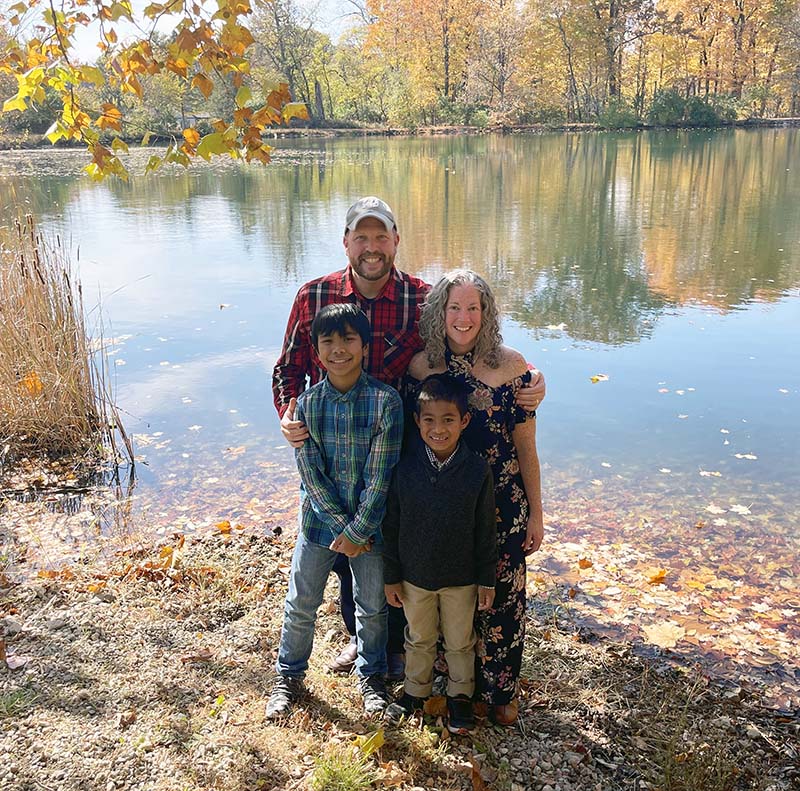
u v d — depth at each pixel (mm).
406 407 2836
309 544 2852
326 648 3342
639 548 4379
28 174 25016
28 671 2996
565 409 6238
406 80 54656
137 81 3107
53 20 3162
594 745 2809
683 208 16500
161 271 10703
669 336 8086
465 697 2834
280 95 2904
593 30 49469
